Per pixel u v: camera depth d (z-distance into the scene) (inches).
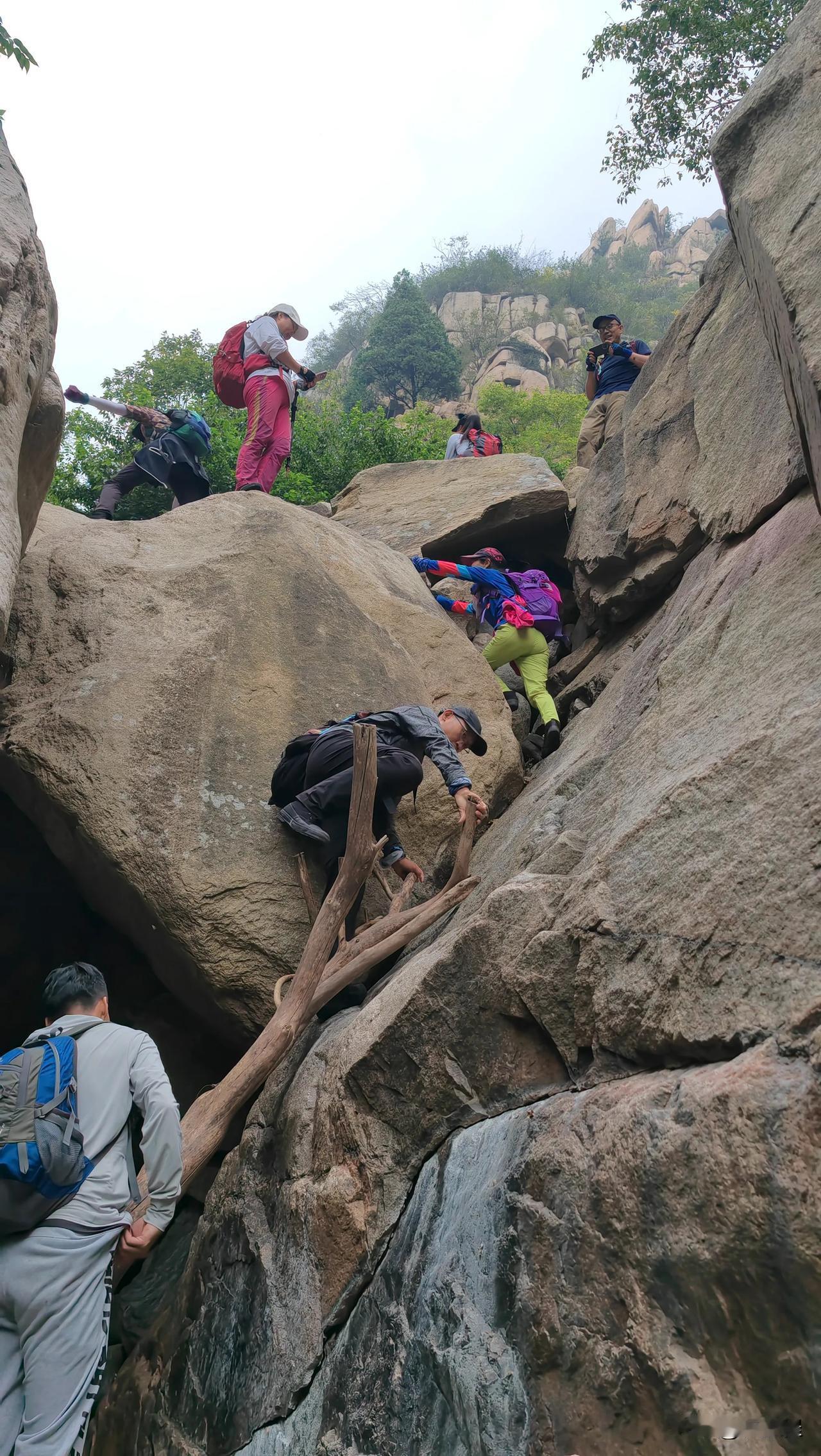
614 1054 100.9
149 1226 101.8
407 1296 110.3
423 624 222.4
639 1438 79.6
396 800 166.2
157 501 532.1
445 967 122.4
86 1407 94.3
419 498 315.0
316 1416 114.3
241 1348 130.7
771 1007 82.6
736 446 167.8
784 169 125.3
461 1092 119.0
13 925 205.3
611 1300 84.9
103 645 180.5
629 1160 85.7
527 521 289.9
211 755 171.9
